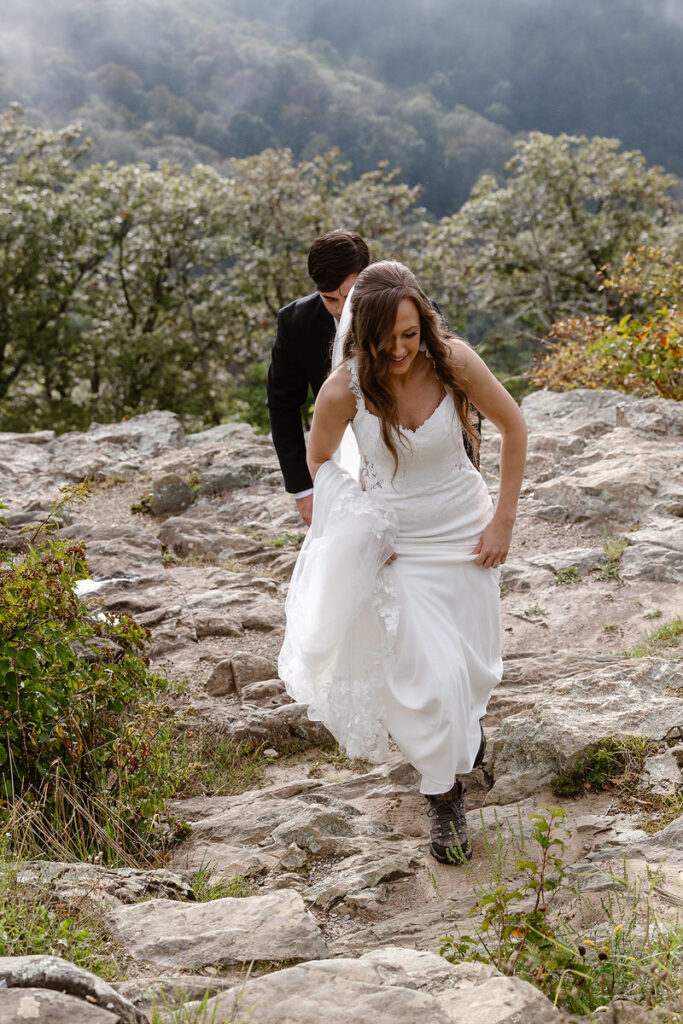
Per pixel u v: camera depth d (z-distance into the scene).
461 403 2.98
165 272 26.34
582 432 8.20
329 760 4.33
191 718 4.57
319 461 3.13
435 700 2.93
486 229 28.50
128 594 6.10
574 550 6.15
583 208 28.86
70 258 25.19
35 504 7.86
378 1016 1.86
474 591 3.11
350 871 3.10
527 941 2.19
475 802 3.55
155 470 8.56
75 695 3.77
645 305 17.27
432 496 3.04
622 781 3.27
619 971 2.10
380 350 2.79
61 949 2.23
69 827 3.48
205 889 3.04
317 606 3.01
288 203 26.23
